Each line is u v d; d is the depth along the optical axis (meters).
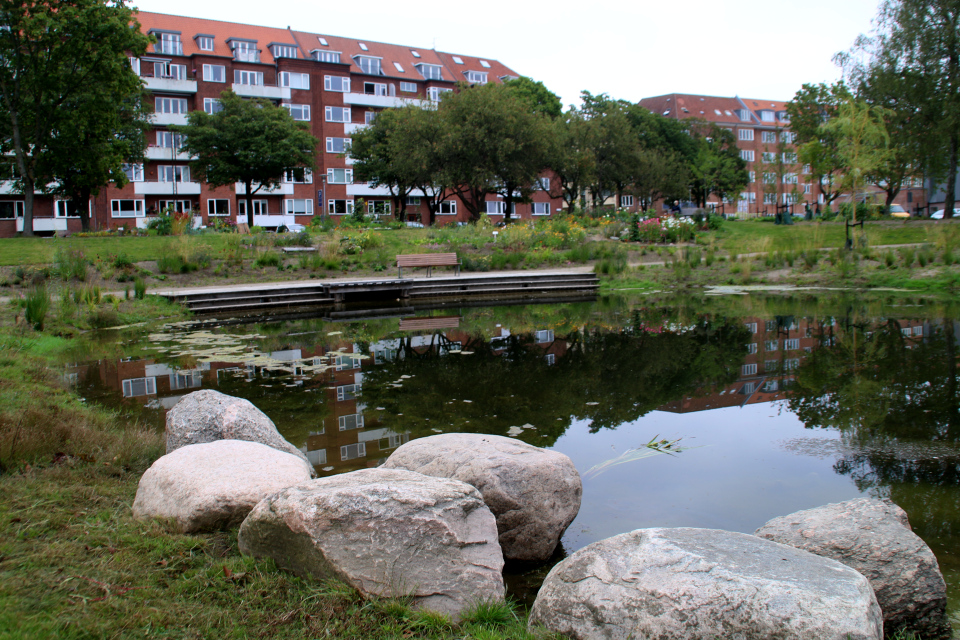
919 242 24.30
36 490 3.85
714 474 5.08
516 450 4.07
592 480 4.97
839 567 2.61
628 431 6.20
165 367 9.14
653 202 54.00
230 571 2.99
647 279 21.44
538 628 2.75
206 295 16.48
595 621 2.59
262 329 13.19
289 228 42.53
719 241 28.02
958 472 5.02
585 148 45.44
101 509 3.70
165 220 25.94
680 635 2.40
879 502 3.48
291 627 2.62
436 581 2.89
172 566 3.03
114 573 2.90
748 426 6.34
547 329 13.09
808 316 14.05
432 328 13.33
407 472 3.41
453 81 56.16
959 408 6.79
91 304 13.76
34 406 5.57
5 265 17.89
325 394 7.59
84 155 27.92
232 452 3.94
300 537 2.94
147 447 5.09
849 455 5.46
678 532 2.88
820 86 44.47
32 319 11.80
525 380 8.41
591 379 8.47
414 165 36.78
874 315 13.88
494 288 20.20
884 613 2.97
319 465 5.12
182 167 44.41
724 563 2.56
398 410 6.88
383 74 53.25
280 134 37.06
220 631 2.55
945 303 15.37
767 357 9.81
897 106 32.47
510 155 36.09
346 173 50.72
